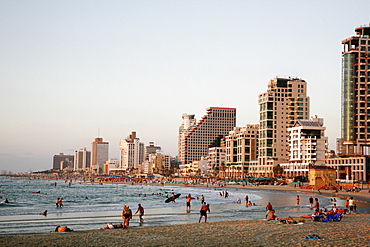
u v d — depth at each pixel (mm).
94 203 114625
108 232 45594
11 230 52688
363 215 66125
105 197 154250
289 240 38844
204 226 50594
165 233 44406
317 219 56062
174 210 81688
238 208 85750
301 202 104062
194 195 151750
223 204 98125
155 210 81812
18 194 186625
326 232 44031
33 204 112125
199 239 40000
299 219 58188
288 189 185000
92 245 36938
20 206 102750
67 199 141875
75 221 62656
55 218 67375
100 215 72312
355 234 42406
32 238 40875
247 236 41656
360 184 185625
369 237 40438
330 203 100562
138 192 198500
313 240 38594
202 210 56938
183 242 38312
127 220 50625
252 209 82812
